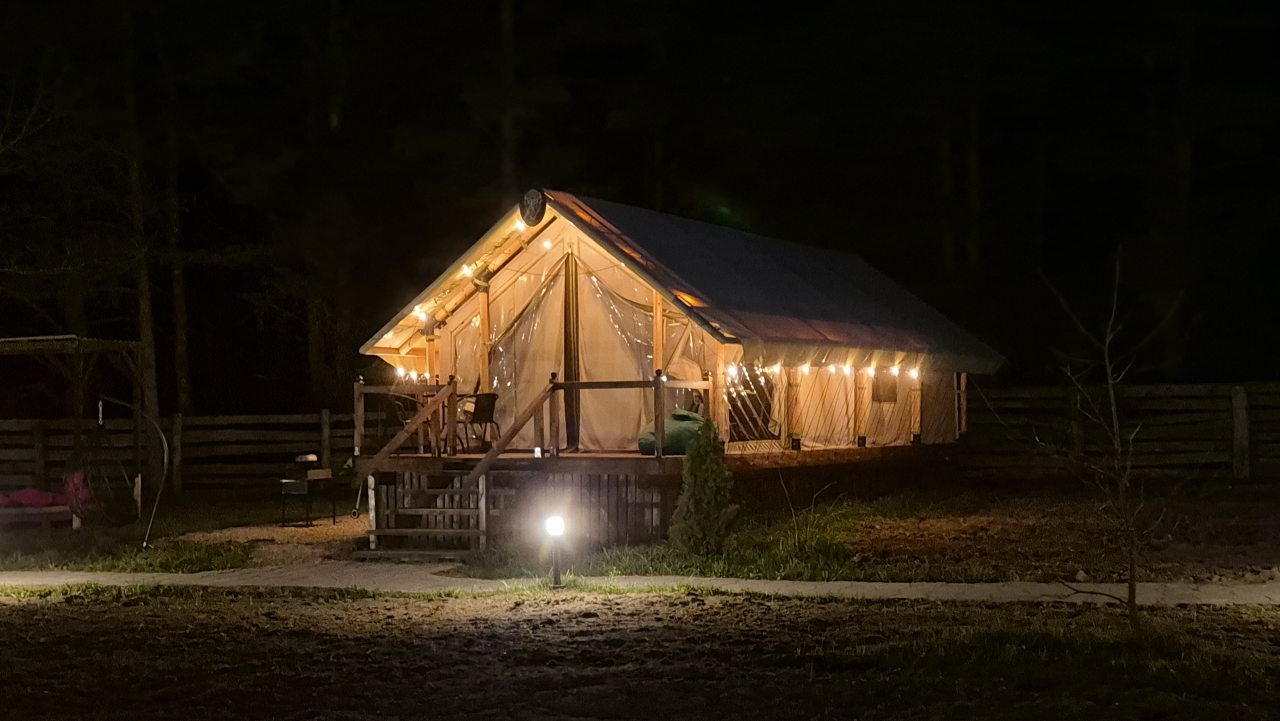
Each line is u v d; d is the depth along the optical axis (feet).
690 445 52.70
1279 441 83.46
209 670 32.24
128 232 93.86
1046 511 66.44
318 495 87.10
